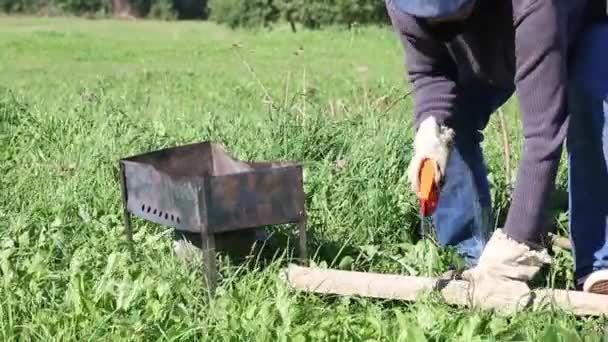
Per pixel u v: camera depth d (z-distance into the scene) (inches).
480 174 184.7
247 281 167.5
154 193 174.2
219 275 171.2
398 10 158.2
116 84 797.2
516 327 145.3
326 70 933.2
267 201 168.2
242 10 1748.3
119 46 1446.9
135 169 178.4
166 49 1382.9
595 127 154.9
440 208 185.2
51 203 215.9
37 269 170.1
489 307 152.1
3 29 1903.3
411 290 159.8
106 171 237.8
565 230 199.2
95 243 189.3
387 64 1030.4
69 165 251.1
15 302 159.6
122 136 279.7
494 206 208.4
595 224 160.4
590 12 156.5
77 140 277.4
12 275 167.5
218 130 278.1
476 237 185.9
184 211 167.0
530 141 146.7
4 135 296.0
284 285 162.7
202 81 824.3
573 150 158.9
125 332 147.7
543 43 142.8
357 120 269.4
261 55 1214.3
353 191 212.8
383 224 201.6
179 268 174.1
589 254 161.5
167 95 634.8
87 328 150.7
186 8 2704.2
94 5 2741.1
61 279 170.7
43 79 886.4
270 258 184.7
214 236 173.0
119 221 204.5
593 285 158.2
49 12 2731.3
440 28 155.9
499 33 153.1
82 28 2012.8
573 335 137.4
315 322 149.5
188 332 147.2
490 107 181.5
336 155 249.1
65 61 1184.2
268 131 257.9
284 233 190.7
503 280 152.2
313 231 195.5
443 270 179.8
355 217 203.5
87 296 158.7
